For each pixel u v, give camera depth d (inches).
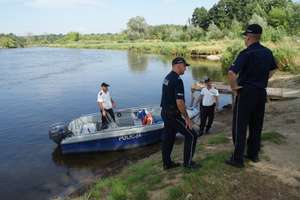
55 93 919.7
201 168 230.1
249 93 209.5
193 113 516.7
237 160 226.7
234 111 222.4
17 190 349.4
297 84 751.1
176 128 231.3
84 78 1210.0
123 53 2596.0
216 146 291.4
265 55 205.9
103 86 480.7
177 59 222.7
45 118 661.9
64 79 1187.3
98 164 414.0
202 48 2043.6
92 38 5093.5
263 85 211.2
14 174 390.9
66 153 445.7
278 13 1963.6
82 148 446.6
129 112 541.6
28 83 1100.5
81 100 826.8
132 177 261.9
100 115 519.5
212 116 459.5
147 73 1330.0
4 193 343.3
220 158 241.8
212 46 2118.6
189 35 3016.7
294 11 1752.0
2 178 379.6
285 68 953.5
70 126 483.8
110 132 450.3
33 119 653.3
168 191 212.7
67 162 424.8
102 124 487.8
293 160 245.3
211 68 1392.7
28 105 776.9
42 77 1242.6
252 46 206.8
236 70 203.5
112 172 377.4
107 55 2375.7
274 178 216.1
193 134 229.3
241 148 223.0
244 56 204.5
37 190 347.9
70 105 775.1
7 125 609.9
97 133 446.6
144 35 4313.5
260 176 217.6
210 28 2802.7
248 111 213.8
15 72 1398.9
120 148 459.8
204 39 2787.9
